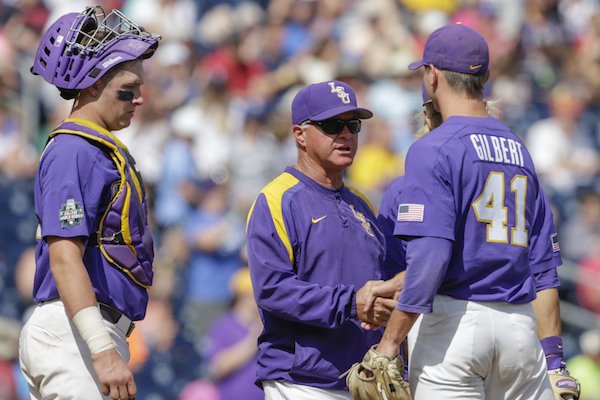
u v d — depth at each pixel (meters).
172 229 39.44
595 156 47.47
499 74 51.88
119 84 16.81
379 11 54.09
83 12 16.95
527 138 48.22
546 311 17.78
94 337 15.66
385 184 42.12
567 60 53.69
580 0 59.28
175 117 44.31
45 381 16.38
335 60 50.69
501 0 56.84
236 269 38.94
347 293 17.02
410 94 45.56
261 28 54.06
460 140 16.03
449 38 16.44
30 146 42.56
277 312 17.25
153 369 36.12
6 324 34.47
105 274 16.38
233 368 31.83
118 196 16.42
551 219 17.70
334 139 17.66
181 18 53.84
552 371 17.80
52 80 16.77
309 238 17.38
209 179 41.62
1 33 48.62
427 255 15.50
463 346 15.85
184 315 37.94
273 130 42.09
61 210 15.95
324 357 17.38
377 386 16.06
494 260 15.97
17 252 39.25
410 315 15.64
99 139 16.48
